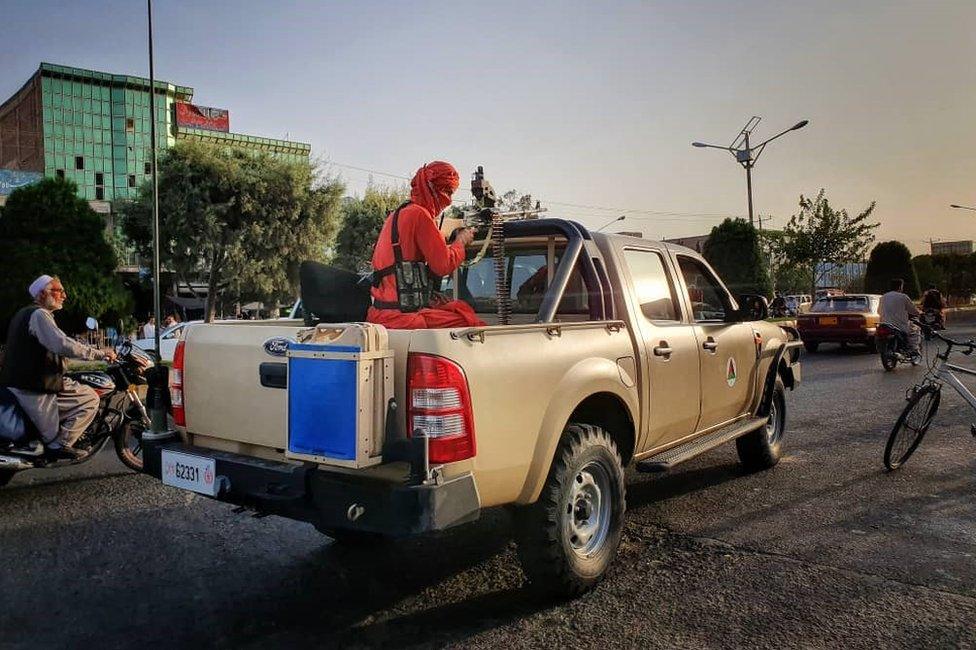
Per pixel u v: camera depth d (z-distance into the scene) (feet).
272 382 10.54
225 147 97.40
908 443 20.10
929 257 171.22
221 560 14.02
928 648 9.91
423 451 9.11
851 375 43.73
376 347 9.21
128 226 93.86
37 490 19.43
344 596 12.18
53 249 61.31
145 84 196.03
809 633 10.41
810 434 25.44
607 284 13.85
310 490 9.77
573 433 11.73
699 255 18.21
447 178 12.46
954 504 16.71
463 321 11.85
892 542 14.19
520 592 12.18
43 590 12.56
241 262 91.35
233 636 10.73
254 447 11.05
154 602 12.01
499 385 10.16
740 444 19.93
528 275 15.64
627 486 18.97
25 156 185.26
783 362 20.99
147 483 20.20
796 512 16.31
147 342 54.54
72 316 61.87
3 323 60.80
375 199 130.21
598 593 11.97
